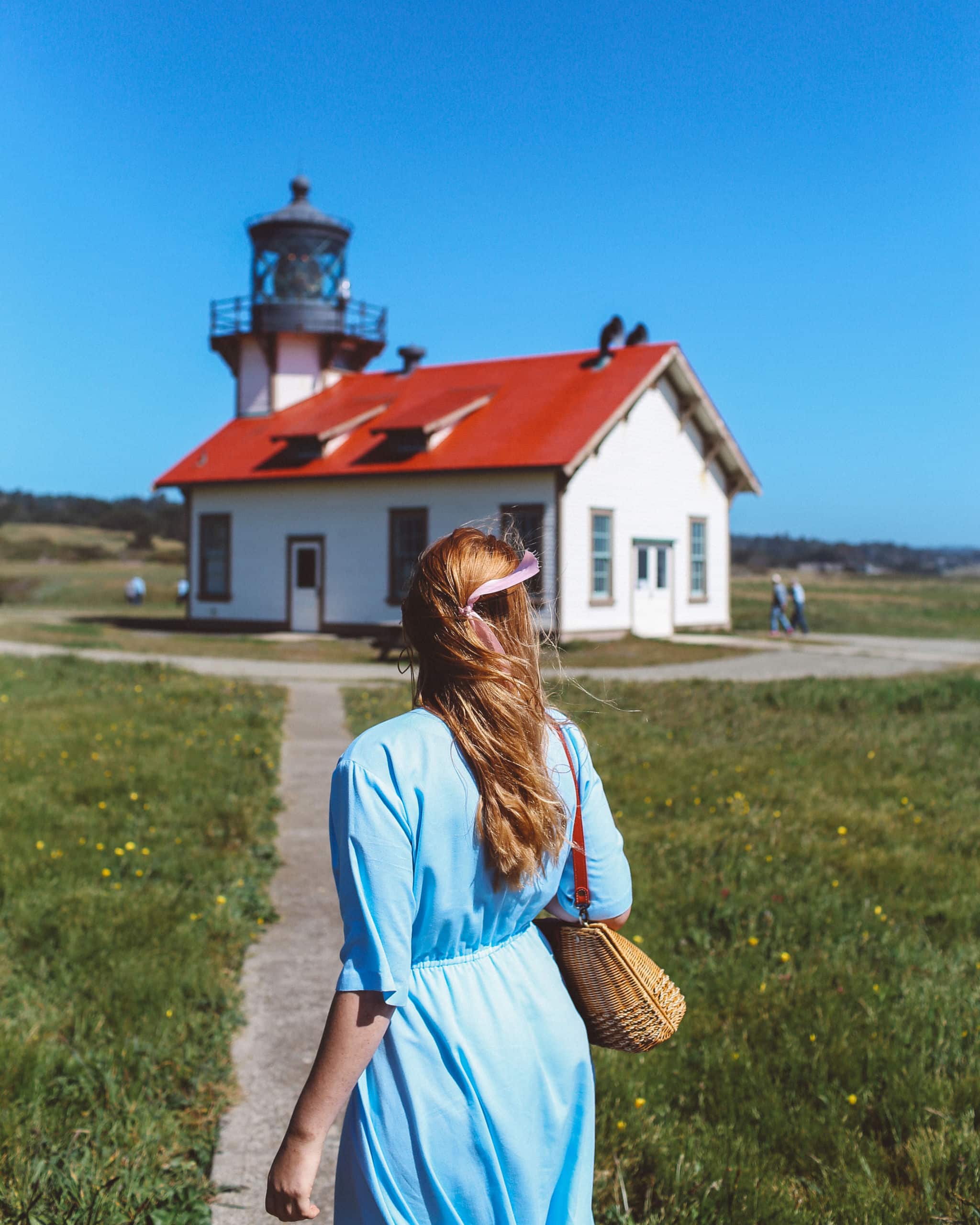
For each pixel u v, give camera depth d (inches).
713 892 234.2
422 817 68.8
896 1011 173.3
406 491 1093.8
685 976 193.0
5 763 361.7
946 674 796.6
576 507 1018.7
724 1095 148.3
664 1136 137.8
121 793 328.2
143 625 1320.1
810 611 1776.6
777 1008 175.9
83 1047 157.8
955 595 2554.1
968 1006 176.1
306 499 1165.7
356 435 1176.8
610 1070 154.6
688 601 1184.8
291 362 1306.6
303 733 491.8
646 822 309.1
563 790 76.0
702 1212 121.9
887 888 245.1
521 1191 69.3
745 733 484.4
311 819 319.6
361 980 65.5
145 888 235.1
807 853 271.0
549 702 81.7
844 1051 157.8
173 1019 168.9
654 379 1095.0
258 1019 176.6
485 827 69.9
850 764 403.5
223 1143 139.0
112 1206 119.0
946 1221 120.1
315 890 249.0
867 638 1189.1
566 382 1120.8
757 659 923.4
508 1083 69.7
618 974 78.5
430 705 73.9
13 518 4092.0
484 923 72.1
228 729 463.5
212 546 1238.9
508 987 72.6
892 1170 132.6
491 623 75.5
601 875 78.8
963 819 315.0
